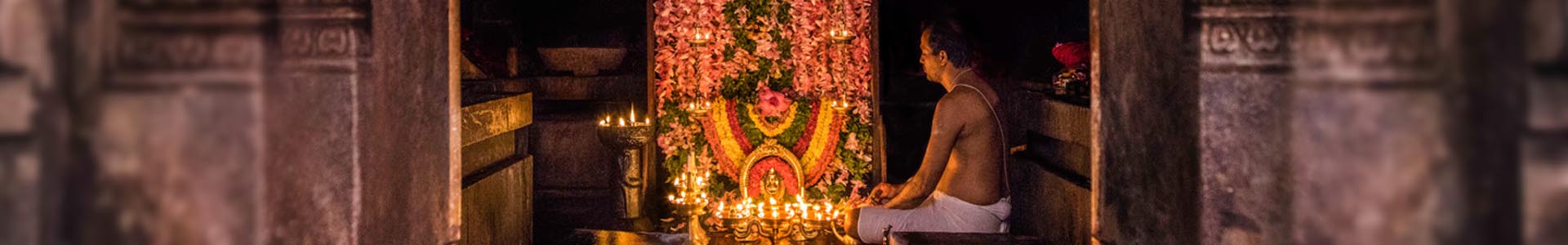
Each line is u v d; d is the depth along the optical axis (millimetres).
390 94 1972
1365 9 1546
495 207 3578
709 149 5711
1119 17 2117
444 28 2178
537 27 7109
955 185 4262
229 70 1535
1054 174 3654
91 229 1507
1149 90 2014
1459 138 1467
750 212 5520
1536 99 1349
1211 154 1816
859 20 5625
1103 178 2182
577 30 7043
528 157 4148
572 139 6527
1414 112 1519
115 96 1504
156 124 1522
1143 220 2057
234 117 1535
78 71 1482
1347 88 1566
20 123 1454
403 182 2041
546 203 6379
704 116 5691
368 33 1881
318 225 1773
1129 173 2107
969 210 4219
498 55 6875
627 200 5637
